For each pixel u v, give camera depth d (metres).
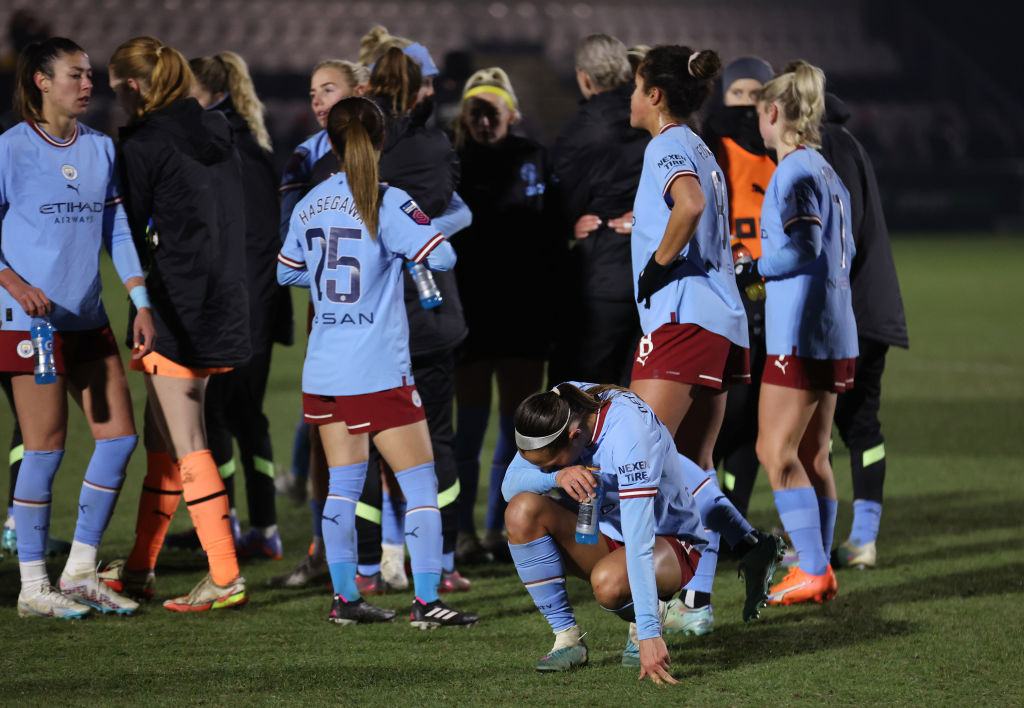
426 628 13.57
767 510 19.92
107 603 14.03
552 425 11.06
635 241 13.47
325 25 105.56
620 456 11.13
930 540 17.62
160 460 14.89
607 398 11.51
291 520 19.64
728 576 16.05
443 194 15.04
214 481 14.32
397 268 13.52
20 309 13.59
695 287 13.09
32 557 13.88
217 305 14.40
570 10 111.50
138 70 14.20
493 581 16.05
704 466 13.95
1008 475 22.12
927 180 96.19
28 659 12.33
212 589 14.34
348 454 13.75
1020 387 32.81
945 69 114.19
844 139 16.30
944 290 58.38
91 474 14.10
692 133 13.34
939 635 13.19
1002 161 106.00
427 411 15.53
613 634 13.40
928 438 25.86
